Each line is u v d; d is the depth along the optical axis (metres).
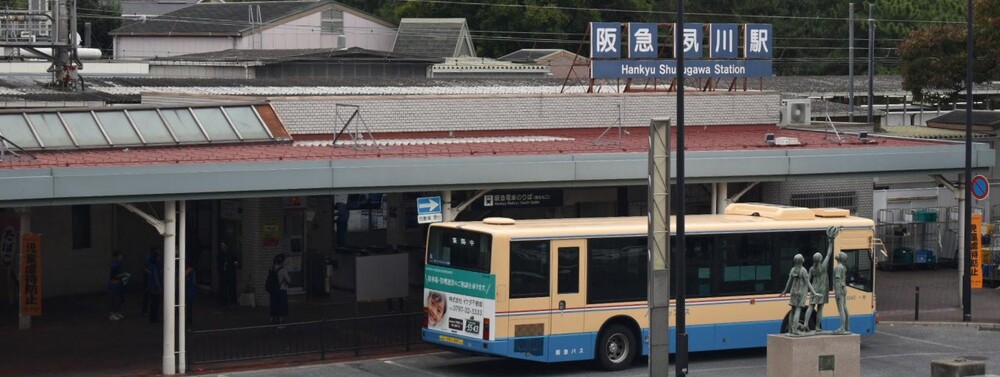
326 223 47.53
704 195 48.44
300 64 68.38
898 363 36.25
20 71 61.81
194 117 40.81
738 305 36.00
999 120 65.75
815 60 111.62
